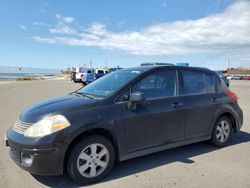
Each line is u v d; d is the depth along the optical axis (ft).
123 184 12.66
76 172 12.30
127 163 15.29
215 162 15.55
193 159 16.01
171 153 17.03
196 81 17.40
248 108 37.93
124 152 13.75
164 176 13.56
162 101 15.15
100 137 12.89
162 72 15.84
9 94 58.23
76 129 12.09
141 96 13.37
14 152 12.57
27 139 11.80
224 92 18.80
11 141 12.39
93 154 12.76
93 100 13.42
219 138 18.33
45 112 12.48
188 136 16.42
